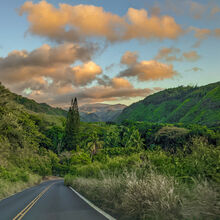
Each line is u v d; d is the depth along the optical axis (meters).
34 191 26.17
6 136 31.22
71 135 124.56
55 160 87.69
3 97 29.83
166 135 64.31
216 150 6.98
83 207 12.23
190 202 6.25
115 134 99.88
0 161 30.95
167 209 6.70
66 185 40.25
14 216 9.85
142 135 97.38
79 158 74.25
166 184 7.54
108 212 10.34
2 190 21.62
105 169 17.84
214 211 5.50
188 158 7.92
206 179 6.46
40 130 99.94
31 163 55.09
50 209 11.73
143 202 7.82
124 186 10.80
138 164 10.62
